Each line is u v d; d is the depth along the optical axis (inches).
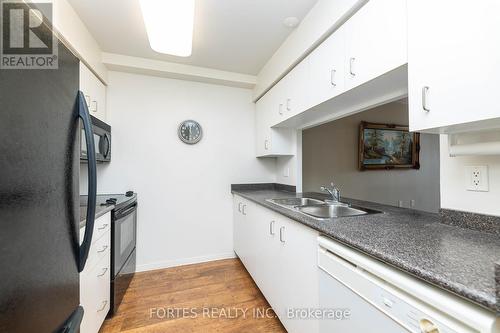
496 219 35.8
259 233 78.1
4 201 18.0
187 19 56.3
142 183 99.4
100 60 86.2
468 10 28.5
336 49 55.5
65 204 28.0
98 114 85.5
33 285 21.5
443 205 43.6
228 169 113.0
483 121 28.1
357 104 62.2
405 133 149.6
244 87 115.4
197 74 101.3
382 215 52.4
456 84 29.7
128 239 83.2
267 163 119.4
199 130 107.6
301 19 69.5
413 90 35.5
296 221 52.4
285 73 84.1
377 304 30.6
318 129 130.6
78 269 31.6
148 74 100.0
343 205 69.1
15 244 19.2
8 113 18.6
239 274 94.9
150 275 94.2
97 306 57.8
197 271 97.9
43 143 23.3
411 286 26.3
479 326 20.2
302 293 50.4
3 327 17.7
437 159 161.2
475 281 22.3
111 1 62.3
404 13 38.4
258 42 82.7
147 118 100.5
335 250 39.0
